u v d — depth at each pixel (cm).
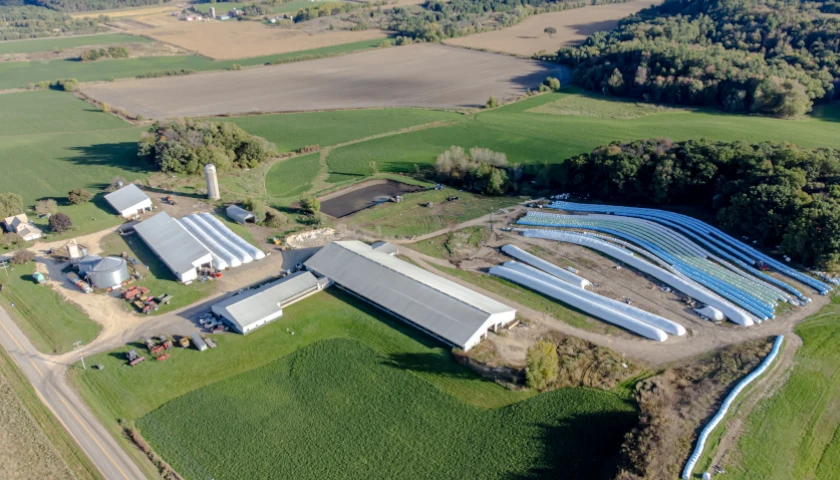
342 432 6506
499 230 11119
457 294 8438
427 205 12356
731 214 10231
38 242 10769
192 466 6112
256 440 6425
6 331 8294
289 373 7406
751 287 8669
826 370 7019
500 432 6406
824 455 5866
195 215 11638
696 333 7825
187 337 8038
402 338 7956
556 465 5984
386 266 9100
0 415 6719
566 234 10600
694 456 5775
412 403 6862
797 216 9331
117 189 12756
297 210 12188
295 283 8969
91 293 9131
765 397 6575
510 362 7381
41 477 5909
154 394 7094
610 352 7475
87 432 6519
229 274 9656
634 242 10250
